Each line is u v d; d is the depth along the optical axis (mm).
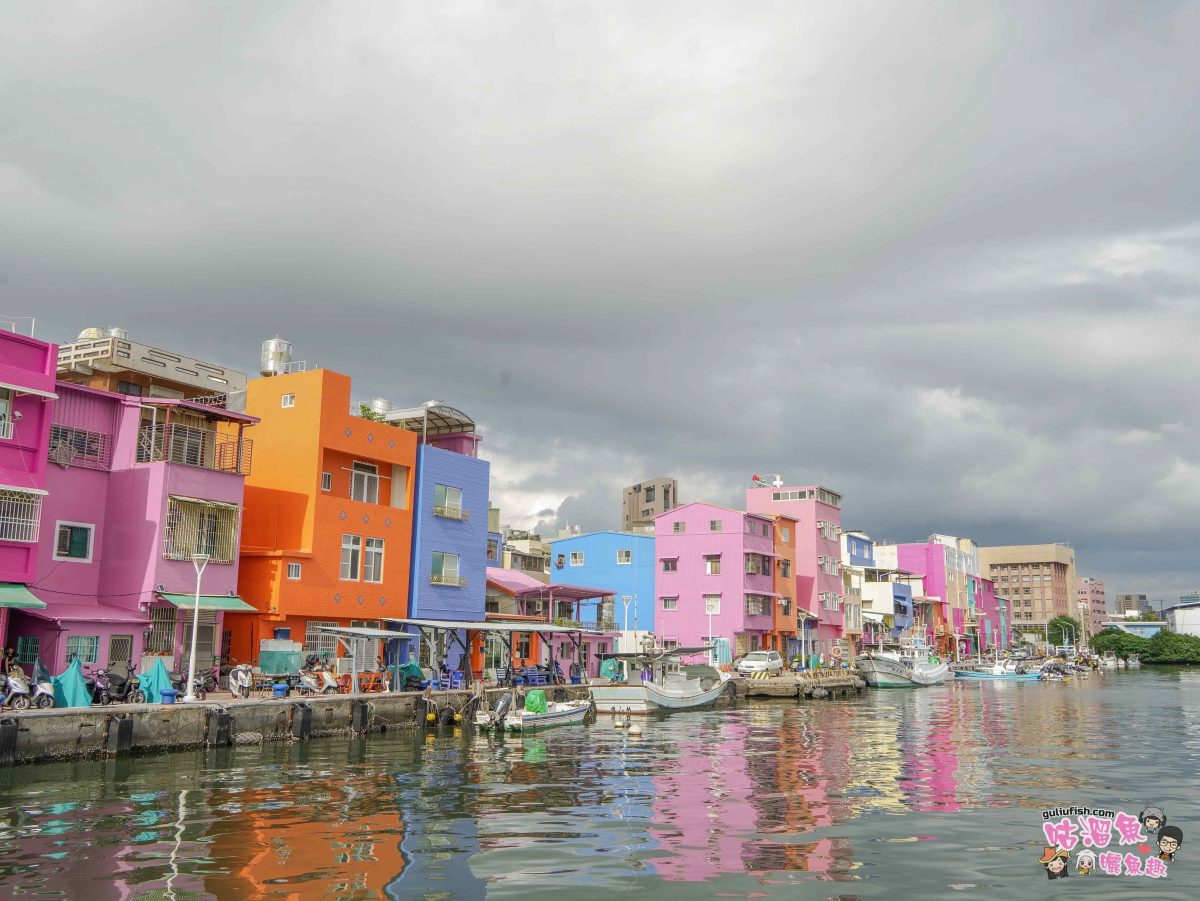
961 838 19828
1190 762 33469
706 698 58156
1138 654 184500
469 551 55844
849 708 60438
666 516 86000
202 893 14781
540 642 60312
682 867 17062
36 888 14844
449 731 39656
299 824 19734
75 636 34531
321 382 46906
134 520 38375
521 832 19609
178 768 26875
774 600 87750
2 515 33344
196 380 43562
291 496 46562
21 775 24594
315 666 43188
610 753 33438
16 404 34219
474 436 59500
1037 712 58562
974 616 163375
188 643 39312
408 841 18469
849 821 21516
